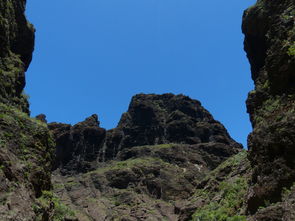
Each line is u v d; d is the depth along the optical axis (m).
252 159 27.12
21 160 26.64
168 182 103.12
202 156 124.06
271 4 44.78
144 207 90.31
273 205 21.19
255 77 48.84
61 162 128.75
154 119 146.50
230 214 31.58
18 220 20.77
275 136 24.23
